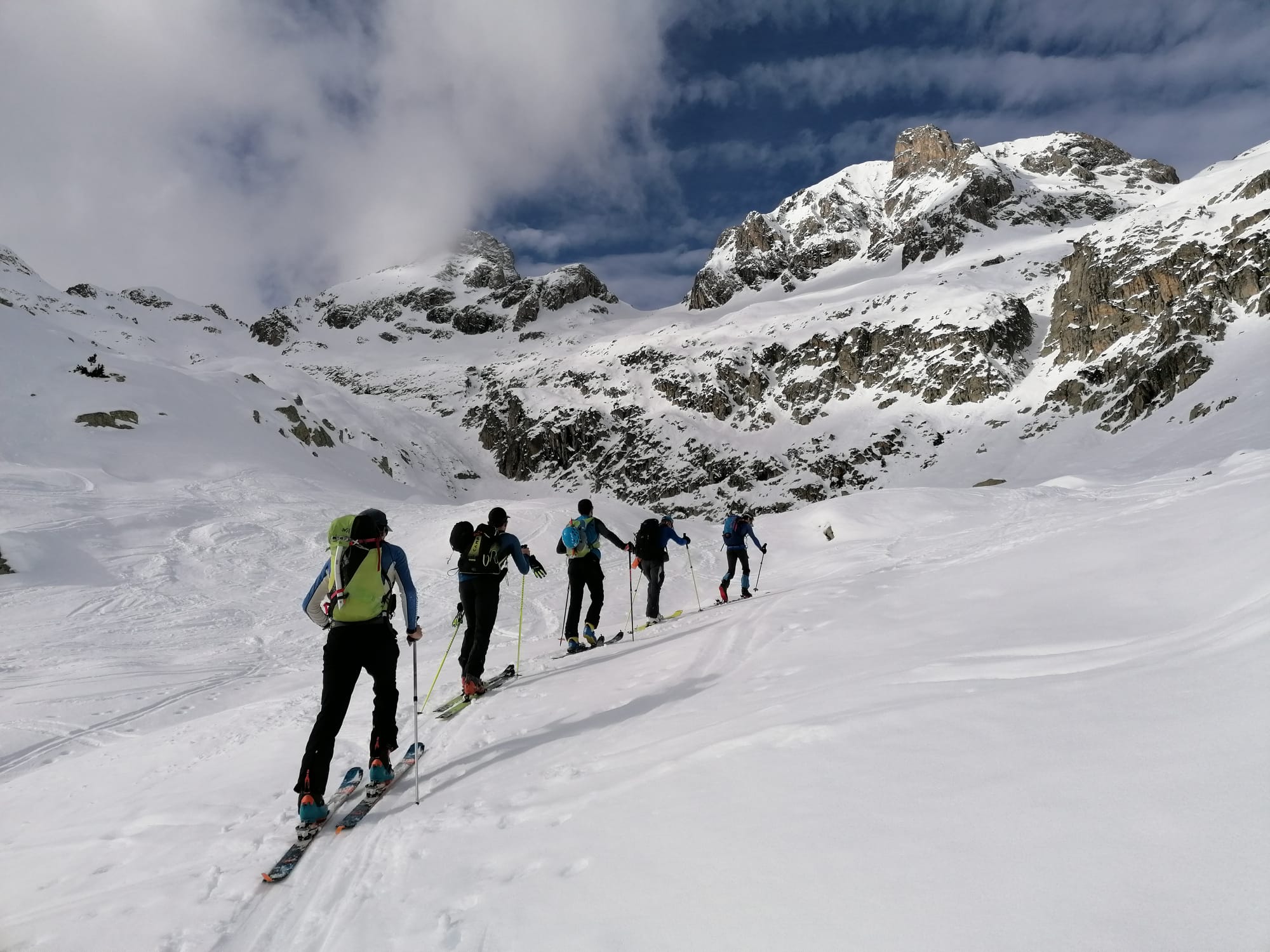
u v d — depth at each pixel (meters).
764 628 6.94
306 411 58.25
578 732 4.83
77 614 16.14
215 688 10.86
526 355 180.50
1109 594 5.15
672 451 109.00
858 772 2.57
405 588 4.84
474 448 130.25
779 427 106.75
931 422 90.94
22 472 28.55
